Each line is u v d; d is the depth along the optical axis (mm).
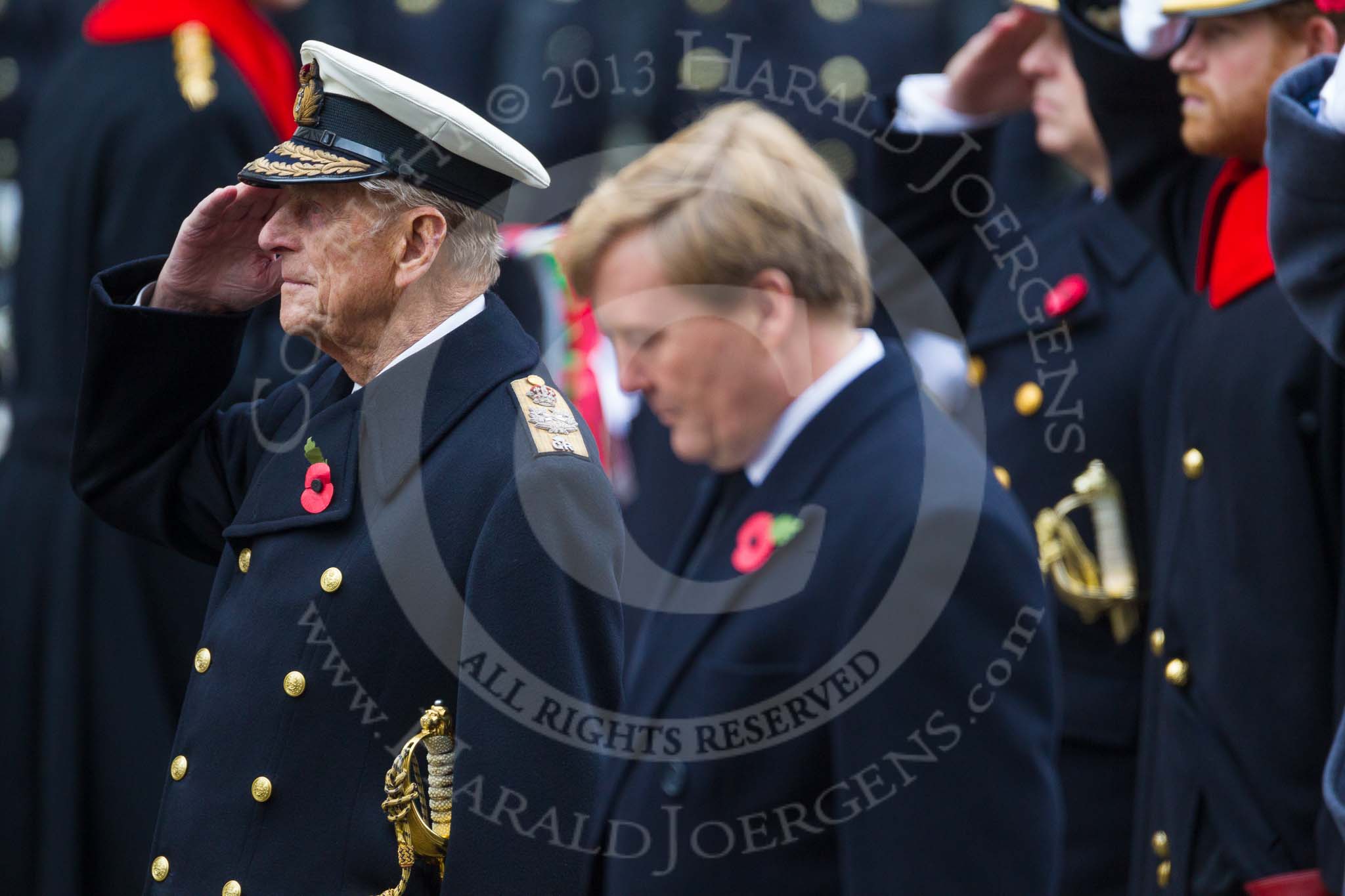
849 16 21984
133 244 13625
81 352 13898
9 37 24953
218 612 8352
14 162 24844
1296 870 10172
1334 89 8461
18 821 13539
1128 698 11922
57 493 13773
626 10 20531
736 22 21203
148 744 13555
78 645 13547
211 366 9023
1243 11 10445
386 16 23359
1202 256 11289
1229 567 10492
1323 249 8656
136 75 13789
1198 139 10914
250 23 14570
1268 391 10344
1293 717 10195
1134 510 12227
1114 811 11914
